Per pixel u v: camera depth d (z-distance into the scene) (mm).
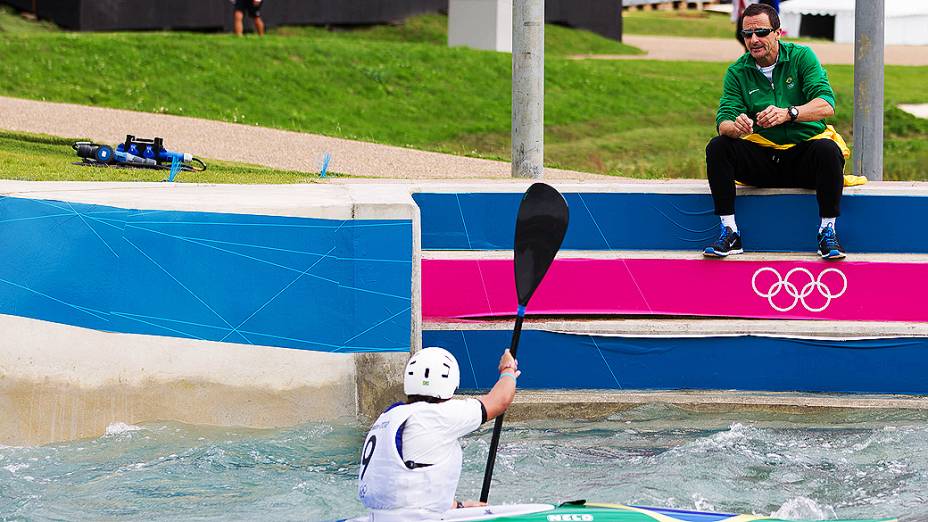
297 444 30438
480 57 98250
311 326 31562
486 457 29578
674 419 32344
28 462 29266
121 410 31125
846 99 96250
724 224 33656
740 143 33188
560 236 25719
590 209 34562
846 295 33812
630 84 98250
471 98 88875
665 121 89875
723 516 22734
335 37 110875
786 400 32750
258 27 97500
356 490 27500
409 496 21297
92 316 30984
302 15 110688
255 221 31297
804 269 33812
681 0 170500
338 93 85000
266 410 31469
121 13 100688
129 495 27172
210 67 85062
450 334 33188
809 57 32625
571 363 33219
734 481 27906
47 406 30797
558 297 33969
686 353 33219
